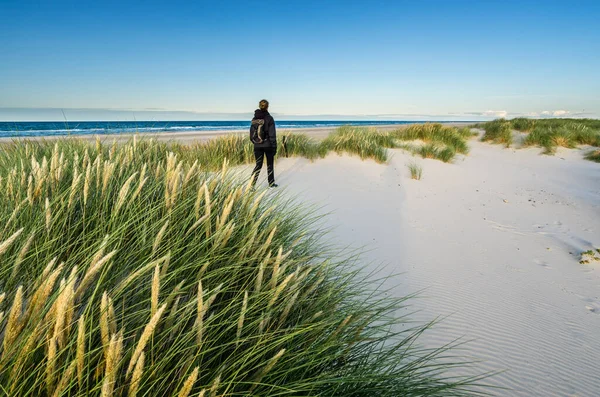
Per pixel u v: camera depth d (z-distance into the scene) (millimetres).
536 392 2322
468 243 5262
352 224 5430
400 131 18938
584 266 4566
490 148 18703
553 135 18312
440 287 3721
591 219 6871
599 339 2998
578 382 2457
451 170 11586
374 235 5090
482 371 2461
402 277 3857
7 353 862
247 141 9367
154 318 815
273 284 1564
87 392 879
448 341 2768
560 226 6395
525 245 5344
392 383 1600
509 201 8297
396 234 5277
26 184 2172
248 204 2389
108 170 1996
